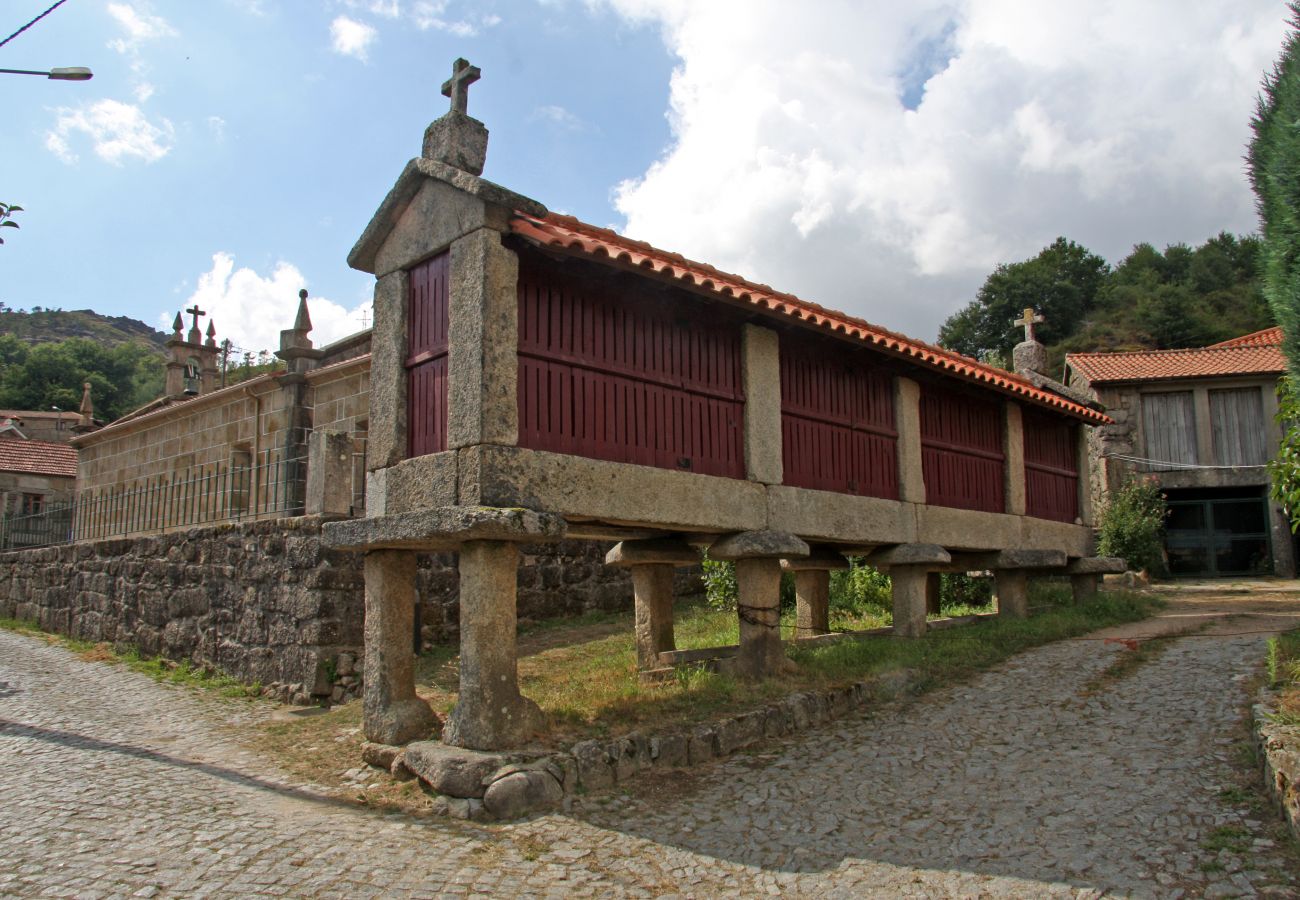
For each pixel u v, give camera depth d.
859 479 8.27
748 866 4.33
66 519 17.56
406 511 5.95
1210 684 6.69
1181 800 4.62
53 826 4.74
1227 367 19.12
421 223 6.21
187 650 9.98
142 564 11.09
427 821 4.97
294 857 4.35
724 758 5.91
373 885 4.04
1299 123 5.21
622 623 11.14
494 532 5.23
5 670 9.96
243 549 9.34
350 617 8.45
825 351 8.07
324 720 7.43
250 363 44.09
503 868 4.28
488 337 5.52
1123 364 20.36
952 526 9.24
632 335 6.43
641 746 5.66
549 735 5.68
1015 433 10.48
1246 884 3.72
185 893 3.89
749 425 7.11
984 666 7.95
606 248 5.73
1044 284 44.59
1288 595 13.70
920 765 5.57
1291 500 6.07
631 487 6.15
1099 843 4.25
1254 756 5.05
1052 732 5.97
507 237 5.76
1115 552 17.70
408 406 6.30
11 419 45.62
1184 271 47.56
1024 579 10.46
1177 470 19.00
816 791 5.26
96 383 59.28
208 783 5.77
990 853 4.27
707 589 13.37
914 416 8.97
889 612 12.16
